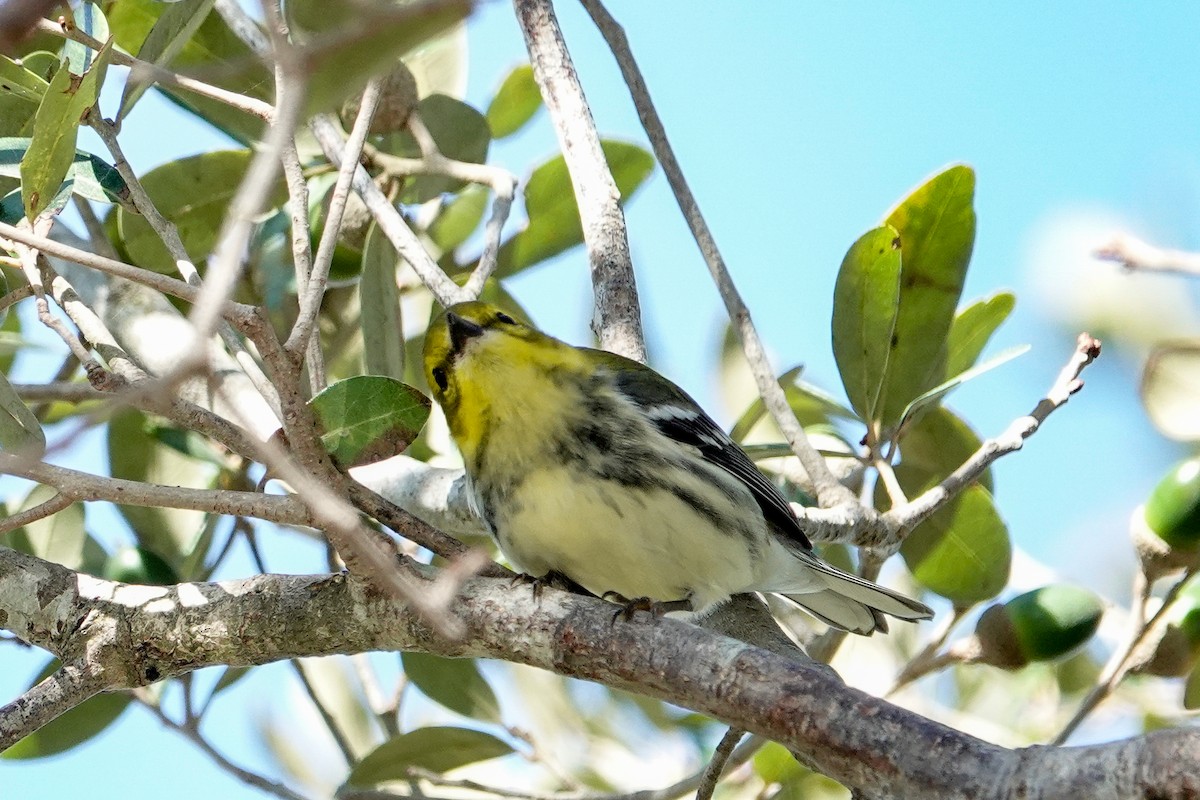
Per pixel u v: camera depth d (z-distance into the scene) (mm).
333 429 7301
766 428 12195
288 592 7266
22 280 9969
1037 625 9352
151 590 7535
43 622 7531
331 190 11156
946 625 10039
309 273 7379
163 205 11008
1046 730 11828
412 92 10914
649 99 9836
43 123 7223
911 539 10320
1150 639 9195
